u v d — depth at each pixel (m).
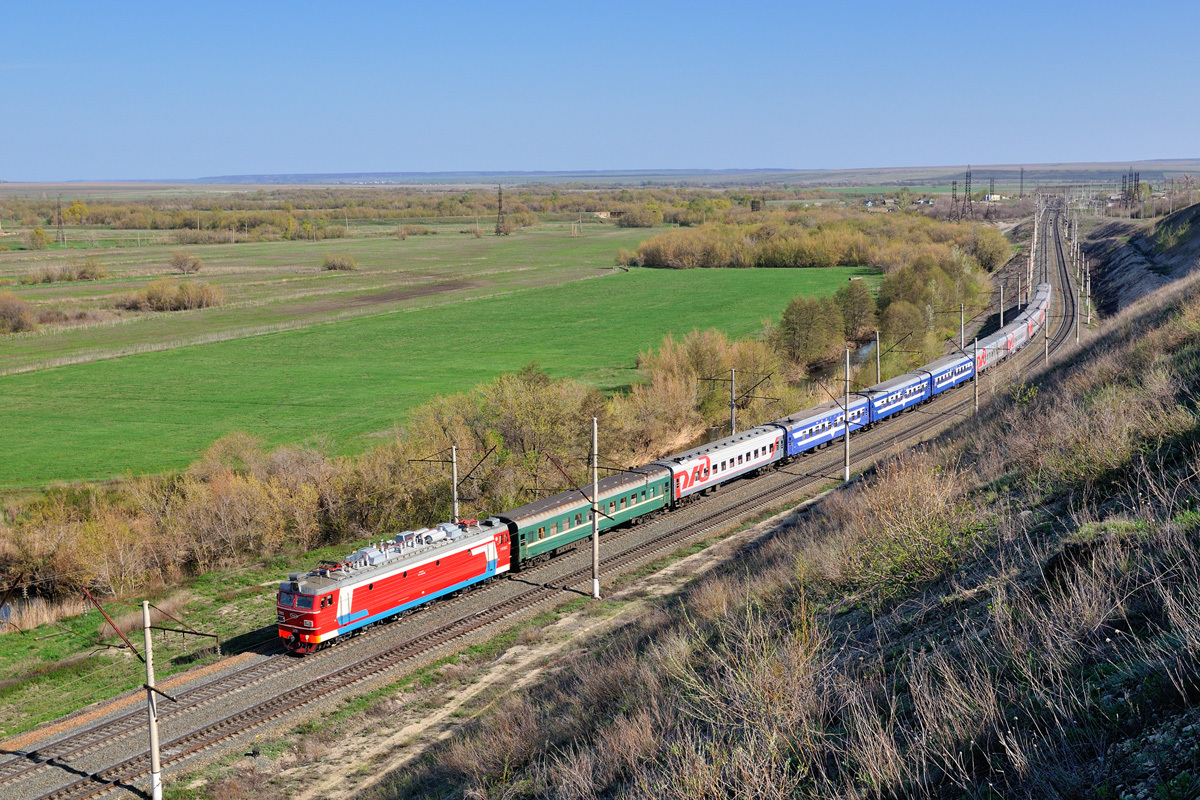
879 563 20.02
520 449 54.09
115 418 72.88
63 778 24.14
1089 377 31.98
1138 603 12.44
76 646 35.06
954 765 10.90
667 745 15.80
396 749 25.03
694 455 49.75
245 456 53.41
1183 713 9.46
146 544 43.97
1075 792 9.30
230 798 22.75
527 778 18.09
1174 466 17.64
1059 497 19.88
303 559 44.53
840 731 13.29
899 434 64.06
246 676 29.86
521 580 38.75
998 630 13.58
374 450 54.94
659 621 27.45
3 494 53.94
